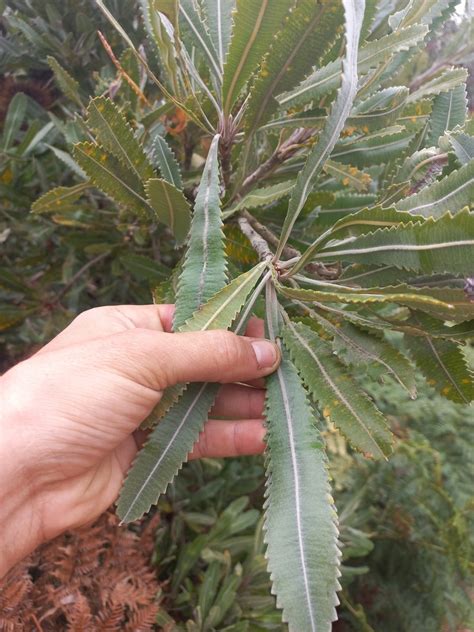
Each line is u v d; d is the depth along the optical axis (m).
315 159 0.20
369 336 0.22
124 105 0.39
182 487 0.63
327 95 0.28
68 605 0.48
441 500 0.68
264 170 0.30
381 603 0.70
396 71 0.29
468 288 0.18
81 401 0.26
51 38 0.48
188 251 0.22
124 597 0.49
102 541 0.50
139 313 0.34
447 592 0.65
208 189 0.22
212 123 0.30
